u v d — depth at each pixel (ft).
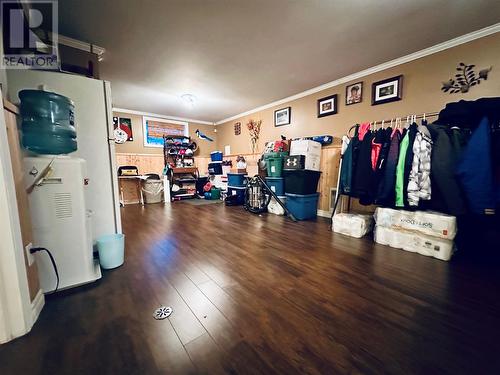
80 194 4.81
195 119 20.16
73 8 5.68
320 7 5.92
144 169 17.81
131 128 17.12
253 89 12.28
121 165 16.79
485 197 5.42
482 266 5.82
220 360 2.99
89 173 6.23
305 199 11.12
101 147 6.40
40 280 4.42
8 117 3.55
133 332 3.50
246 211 13.34
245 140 17.85
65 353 3.09
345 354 3.08
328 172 11.64
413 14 6.20
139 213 12.82
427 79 8.16
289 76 10.56
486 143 5.44
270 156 12.58
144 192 16.53
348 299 4.40
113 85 11.48
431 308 4.10
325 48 8.01
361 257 6.44
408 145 6.70
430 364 2.92
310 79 10.94
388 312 4.00
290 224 10.23
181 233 8.86
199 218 11.50
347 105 10.76
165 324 3.68
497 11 6.05
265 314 3.95
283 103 14.12
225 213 12.76
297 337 3.40
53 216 4.53
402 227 7.04
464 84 7.36
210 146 21.53
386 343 3.28
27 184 4.22
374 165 7.62
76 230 4.82
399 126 8.91
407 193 6.75
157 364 2.92
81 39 7.19
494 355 3.07
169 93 12.85
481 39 6.95
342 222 8.73
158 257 6.50
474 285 4.90
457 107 6.37
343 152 8.82
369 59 8.87
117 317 3.87
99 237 6.23
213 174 19.22
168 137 18.21
